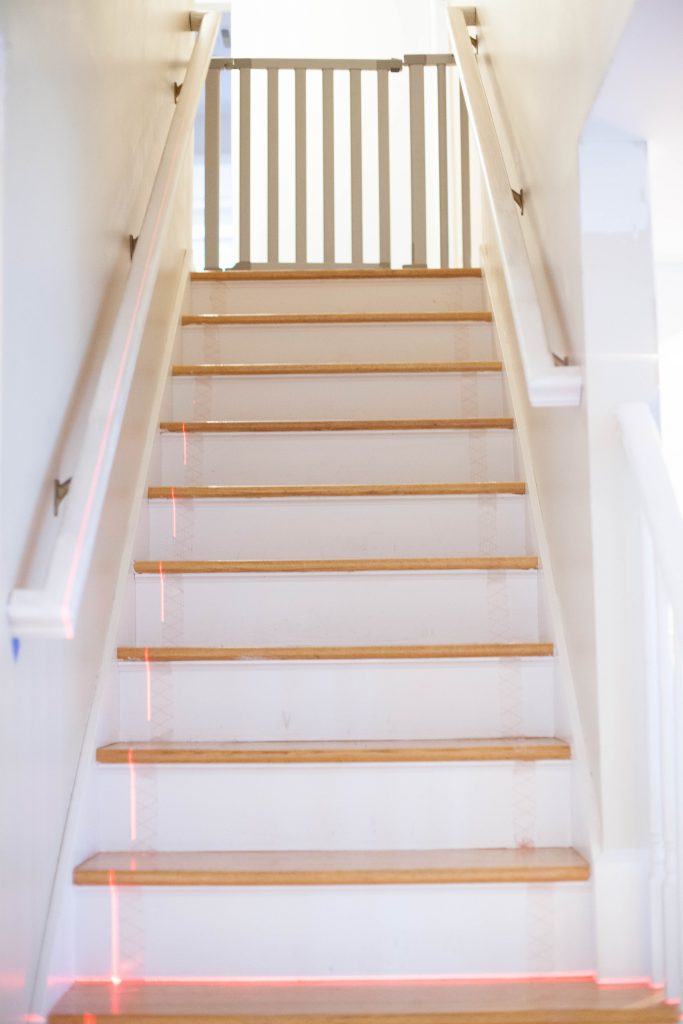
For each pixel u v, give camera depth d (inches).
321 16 248.7
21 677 71.8
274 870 82.4
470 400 130.6
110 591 99.2
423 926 82.4
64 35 84.2
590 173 85.7
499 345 133.2
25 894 72.7
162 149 129.9
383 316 138.7
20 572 71.6
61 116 83.2
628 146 85.8
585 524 86.0
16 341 71.0
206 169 171.3
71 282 86.4
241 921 82.4
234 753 89.5
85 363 90.9
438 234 223.6
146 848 89.8
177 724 98.3
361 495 114.1
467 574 106.7
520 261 96.7
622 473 84.0
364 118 243.3
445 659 98.5
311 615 106.5
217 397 130.3
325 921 82.4
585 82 81.7
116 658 98.2
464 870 82.3
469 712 98.3
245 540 114.4
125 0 108.0
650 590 80.0
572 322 90.2
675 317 120.4
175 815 90.1
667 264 120.4
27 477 73.4
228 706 98.4
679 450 122.0
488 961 82.0
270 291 148.0
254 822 90.1
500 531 114.8
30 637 71.2
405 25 237.9
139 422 113.5
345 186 243.1
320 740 97.7
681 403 121.7
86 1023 73.9
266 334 138.9
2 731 67.7
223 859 86.2
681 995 74.0
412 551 114.5
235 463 122.8
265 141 250.1
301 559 111.3
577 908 82.4
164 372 126.3
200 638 106.3
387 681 98.5
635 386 84.6
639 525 83.2
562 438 96.3
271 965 82.0
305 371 130.0
